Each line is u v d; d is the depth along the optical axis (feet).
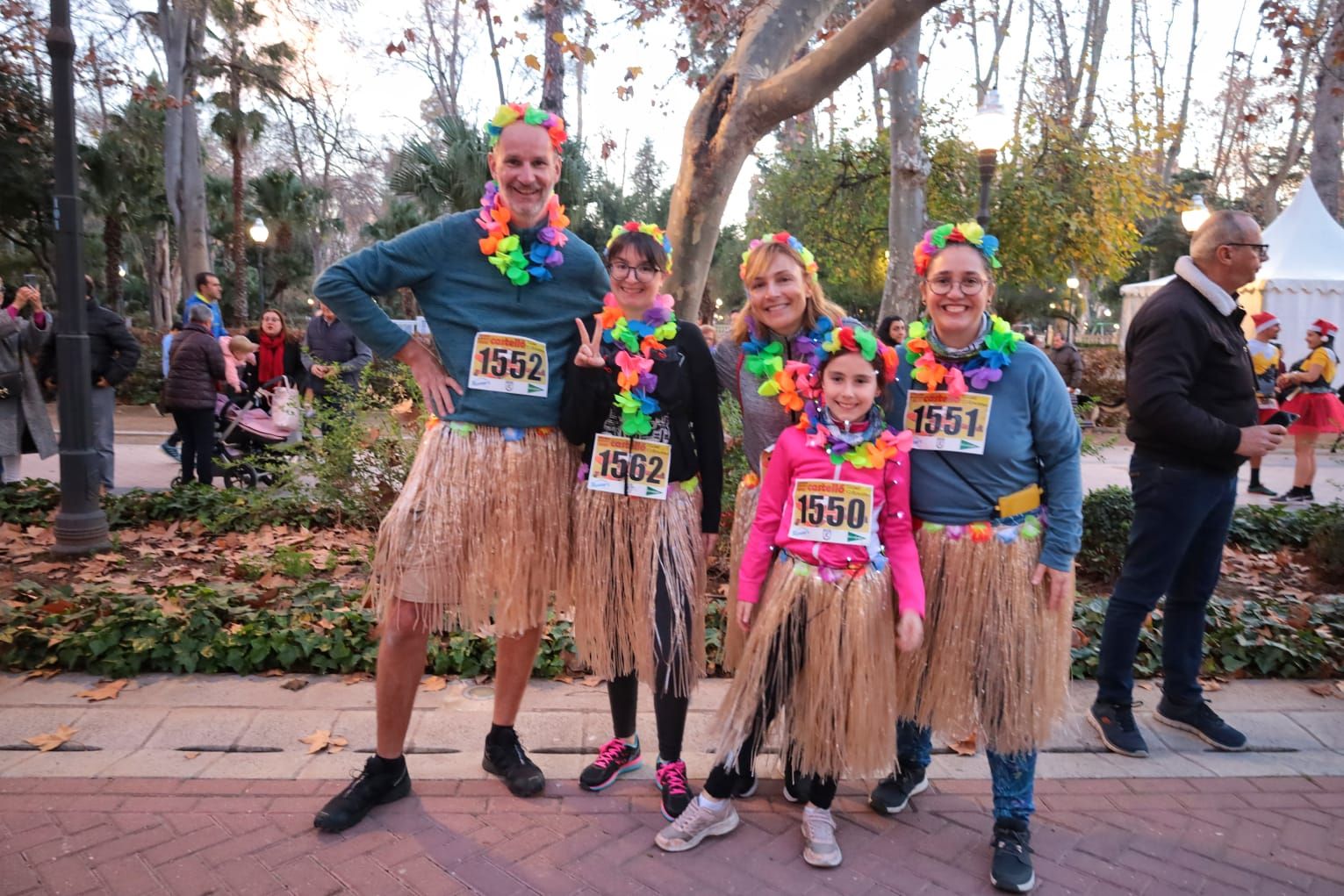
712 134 15.98
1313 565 19.48
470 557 8.61
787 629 8.19
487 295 8.65
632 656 8.96
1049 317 62.69
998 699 8.04
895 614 8.41
